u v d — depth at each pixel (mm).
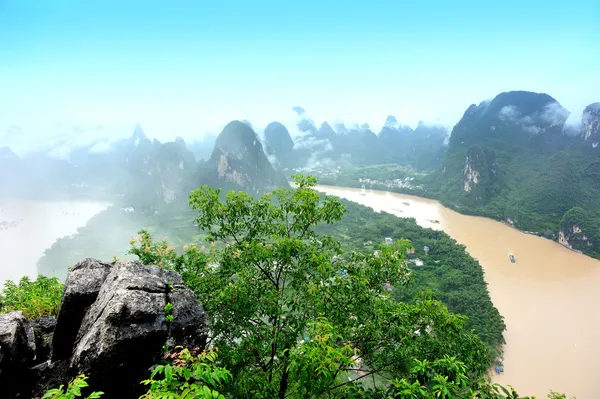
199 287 5965
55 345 4391
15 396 3717
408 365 5668
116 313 3732
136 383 3662
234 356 5090
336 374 4504
